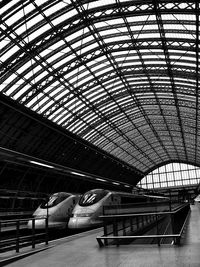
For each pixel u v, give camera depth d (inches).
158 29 1163.3
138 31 1201.4
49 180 1871.3
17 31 1041.5
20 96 1320.1
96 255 334.0
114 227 440.5
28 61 1181.1
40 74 1307.8
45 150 1758.1
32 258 347.6
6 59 1110.4
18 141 1507.1
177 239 363.3
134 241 517.7
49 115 1579.7
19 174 1551.4
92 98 1766.7
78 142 1957.4
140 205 437.1
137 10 1040.2
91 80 1577.3
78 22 1101.1
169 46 1246.3
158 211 420.5
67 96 1592.0
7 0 910.4
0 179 1424.7
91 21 1096.2
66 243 465.7
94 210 1058.7
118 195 1285.7
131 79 1710.1
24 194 1605.6
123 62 1489.9
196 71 1423.5
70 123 1847.9
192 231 502.6
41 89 1360.7
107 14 1065.5
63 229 1154.7
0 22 969.5
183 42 1210.6
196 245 352.8
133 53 1400.1
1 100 1178.6
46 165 1387.8
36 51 1147.3
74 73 1450.5
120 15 1062.4
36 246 482.9
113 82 1691.7
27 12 991.6
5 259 354.0
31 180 1681.8
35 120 1433.3
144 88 1809.8
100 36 1245.1
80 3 1020.5
